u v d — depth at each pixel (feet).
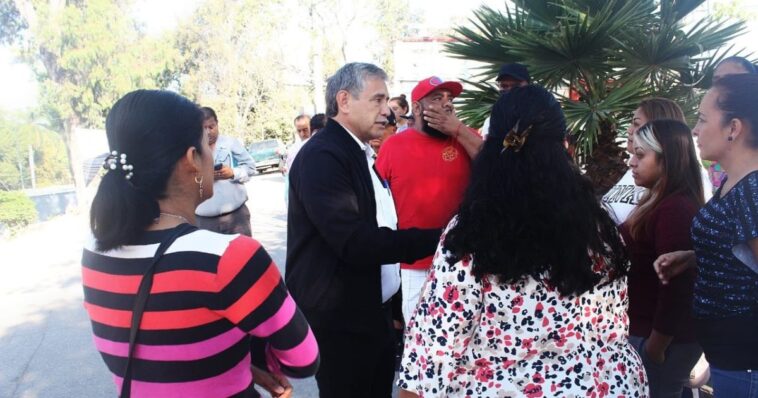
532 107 5.11
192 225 4.77
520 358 5.15
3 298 22.41
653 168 7.98
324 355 8.14
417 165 10.61
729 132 5.84
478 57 16.39
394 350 8.90
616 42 13.75
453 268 5.10
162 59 74.33
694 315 6.31
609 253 5.35
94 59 65.62
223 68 119.65
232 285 4.37
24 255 33.01
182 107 4.78
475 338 5.23
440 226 10.51
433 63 45.78
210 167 5.07
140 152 4.52
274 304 4.58
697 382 9.14
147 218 4.52
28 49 65.92
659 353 7.62
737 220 5.59
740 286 5.74
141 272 4.42
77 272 26.84
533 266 4.97
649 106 9.77
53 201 60.70
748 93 5.71
